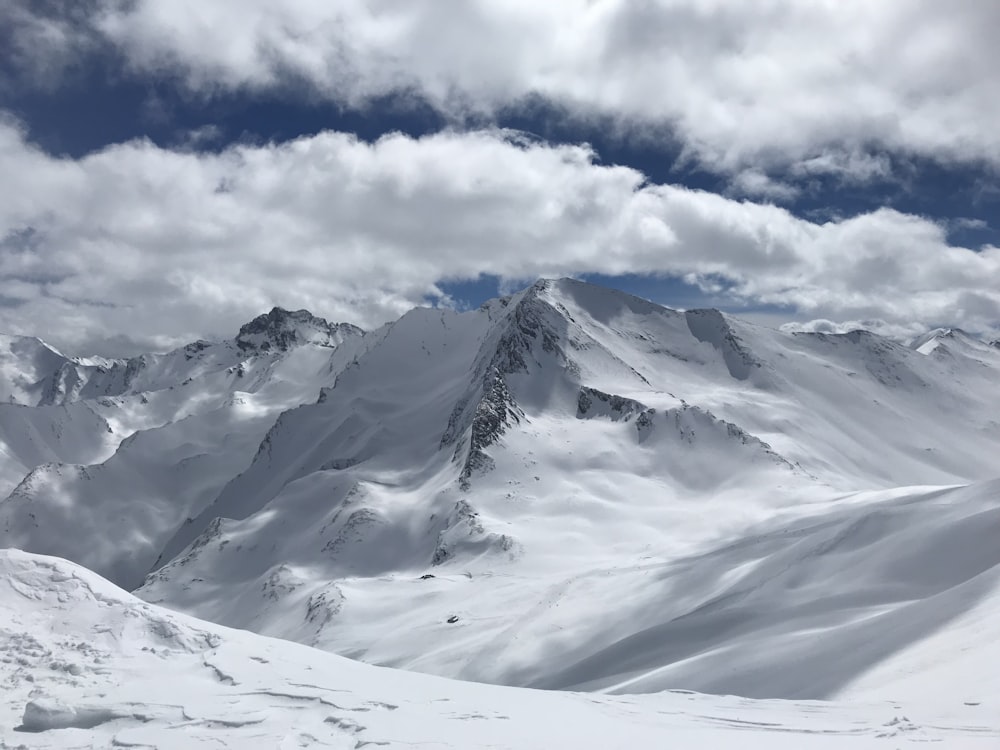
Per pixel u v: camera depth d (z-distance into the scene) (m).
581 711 21.03
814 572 59.34
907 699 24.14
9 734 17.31
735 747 17.20
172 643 23.36
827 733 19.02
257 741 16.59
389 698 20.05
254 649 23.31
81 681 20.22
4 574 24.86
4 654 21.53
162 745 16.33
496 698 21.83
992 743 16.86
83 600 24.38
